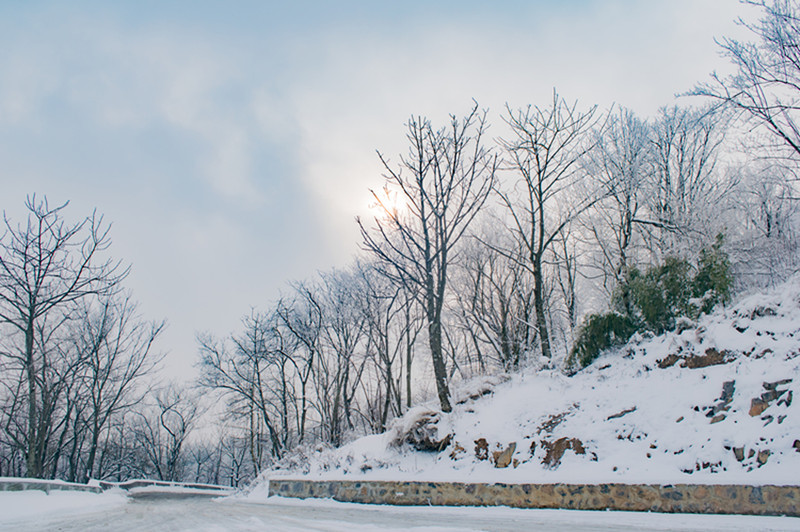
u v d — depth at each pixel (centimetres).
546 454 1270
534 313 2895
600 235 2633
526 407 1529
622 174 2441
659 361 1453
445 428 1603
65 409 3544
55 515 1080
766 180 2177
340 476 1590
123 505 1537
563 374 1706
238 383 3822
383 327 3366
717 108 1962
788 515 764
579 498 977
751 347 1259
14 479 1352
